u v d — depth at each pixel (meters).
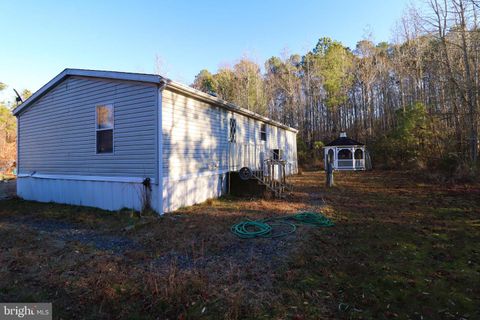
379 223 5.84
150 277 3.20
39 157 9.08
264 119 12.53
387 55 29.73
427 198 8.74
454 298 2.79
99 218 6.36
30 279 3.27
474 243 4.51
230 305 2.63
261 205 7.70
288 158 17.27
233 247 4.34
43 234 5.21
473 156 13.10
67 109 8.19
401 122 19.66
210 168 8.57
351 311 2.55
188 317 2.48
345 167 20.95
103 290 2.94
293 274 3.31
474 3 12.81
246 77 30.00
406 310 2.58
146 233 5.14
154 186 6.45
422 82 21.64
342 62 29.91
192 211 6.87
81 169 7.85
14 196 9.77
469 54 14.00
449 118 15.42
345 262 3.72
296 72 35.09
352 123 30.95
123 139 6.96
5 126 25.14
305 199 8.73
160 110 6.40
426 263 3.69
